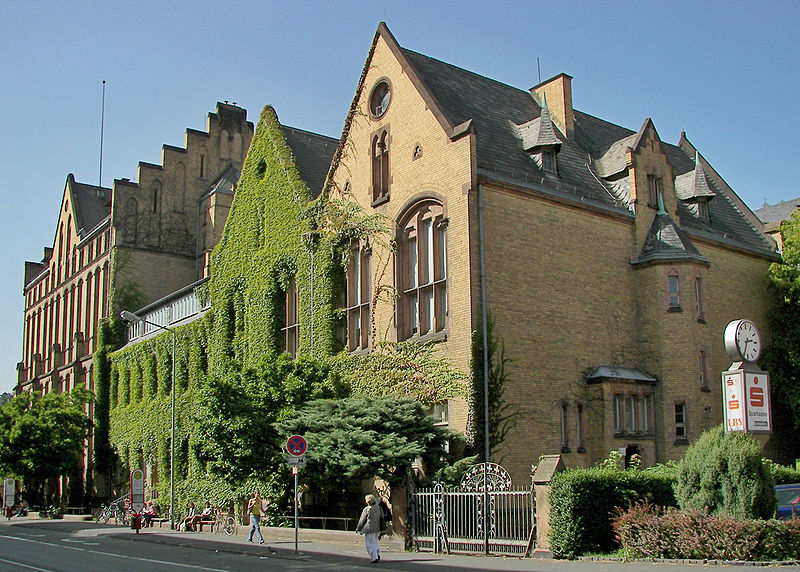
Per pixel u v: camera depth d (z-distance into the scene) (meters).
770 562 16.39
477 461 25.25
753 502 17.33
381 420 25.61
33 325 77.06
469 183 27.31
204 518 36.38
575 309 29.42
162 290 58.00
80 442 54.94
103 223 59.38
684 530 17.34
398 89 31.30
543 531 19.33
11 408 54.66
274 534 28.77
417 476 24.56
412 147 30.16
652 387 30.50
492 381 26.48
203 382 30.78
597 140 37.59
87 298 62.03
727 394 21.28
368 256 32.12
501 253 27.67
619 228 31.80
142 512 39.97
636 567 16.70
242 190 41.19
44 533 36.38
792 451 35.56
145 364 50.88
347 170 33.62
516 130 32.06
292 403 29.56
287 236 36.59
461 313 26.92
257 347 37.84
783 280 36.62
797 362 35.38
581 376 29.06
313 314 33.94
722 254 35.88
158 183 59.25
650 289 31.23
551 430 27.69
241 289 40.44
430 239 29.20
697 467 18.14
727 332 21.69
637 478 19.84
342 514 30.28
